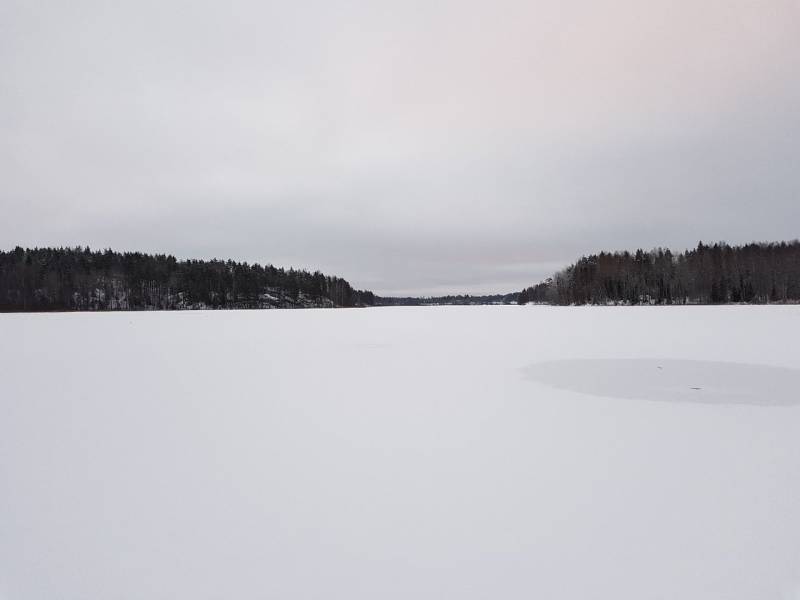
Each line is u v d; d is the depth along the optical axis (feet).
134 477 12.91
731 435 16.24
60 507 11.10
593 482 12.22
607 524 9.97
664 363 32.96
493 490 11.80
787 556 8.63
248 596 7.75
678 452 14.51
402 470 13.26
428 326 73.31
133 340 51.57
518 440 15.93
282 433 16.94
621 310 122.52
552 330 62.13
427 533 9.73
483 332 60.75
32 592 7.93
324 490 11.94
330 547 9.23
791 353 37.04
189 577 8.30
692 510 10.53
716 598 7.49
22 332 61.87
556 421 18.34
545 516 10.37
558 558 8.72
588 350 40.45
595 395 22.99
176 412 20.04
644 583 7.91
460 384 26.08
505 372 29.96
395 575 8.27
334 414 19.62
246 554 9.02
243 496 11.65
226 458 14.38
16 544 9.47
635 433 16.61
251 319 99.09
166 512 10.80
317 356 38.34
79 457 14.51
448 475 12.85
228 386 25.77
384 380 27.43
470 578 8.14
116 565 8.70
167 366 33.19
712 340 46.57
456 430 17.19
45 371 31.04
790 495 11.24
